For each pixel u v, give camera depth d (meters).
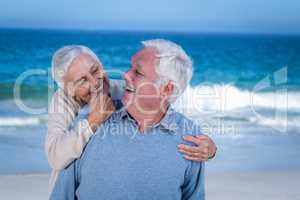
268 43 27.38
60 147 2.42
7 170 7.27
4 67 22.42
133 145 2.50
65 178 2.48
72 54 2.64
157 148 2.52
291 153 8.86
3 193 5.90
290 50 26.81
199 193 2.65
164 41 2.59
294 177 7.05
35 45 25.72
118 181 2.48
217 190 6.21
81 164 2.48
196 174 2.63
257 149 9.10
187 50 31.25
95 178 2.47
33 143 9.09
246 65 25.41
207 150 2.59
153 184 2.52
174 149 2.55
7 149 8.59
